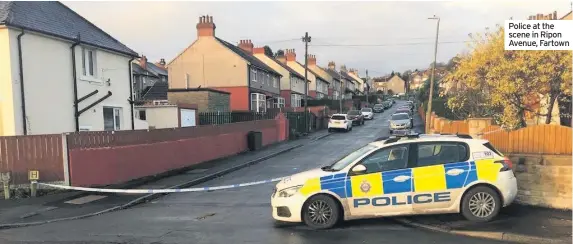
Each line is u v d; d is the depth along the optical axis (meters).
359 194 7.86
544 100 17.94
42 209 10.59
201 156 20.61
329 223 7.86
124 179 14.86
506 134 9.66
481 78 16.56
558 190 8.68
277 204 8.07
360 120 49.69
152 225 8.77
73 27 17.80
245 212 9.77
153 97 39.91
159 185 14.23
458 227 7.50
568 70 13.71
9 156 12.23
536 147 9.38
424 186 7.82
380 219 8.41
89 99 17.58
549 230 7.22
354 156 8.48
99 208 10.71
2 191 11.95
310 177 8.05
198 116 28.92
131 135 15.51
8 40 13.93
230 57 41.25
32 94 14.78
